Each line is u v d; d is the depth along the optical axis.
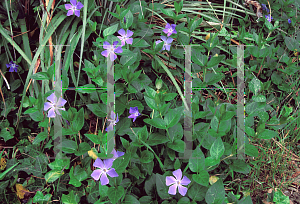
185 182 0.65
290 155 0.89
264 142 0.89
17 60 0.80
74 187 0.72
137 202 0.68
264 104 0.77
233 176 0.80
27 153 0.77
